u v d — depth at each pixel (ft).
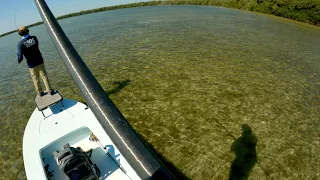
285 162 26.55
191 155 27.50
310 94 41.88
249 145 29.17
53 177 20.42
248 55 63.57
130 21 137.69
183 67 54.13
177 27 103.60
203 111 36.58
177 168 25.71
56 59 69.67
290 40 85.20
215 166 25.89
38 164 20.33
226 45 72.95
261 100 39.60
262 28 104.83
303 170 25.46
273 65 56.49
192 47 70.18
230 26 105.40
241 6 189.57
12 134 35.06
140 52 66.85
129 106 38.40
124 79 48.65
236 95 41.22
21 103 44.39
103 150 22.50
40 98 25.77
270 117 34.91
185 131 31.94
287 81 47.32
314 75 50.96
